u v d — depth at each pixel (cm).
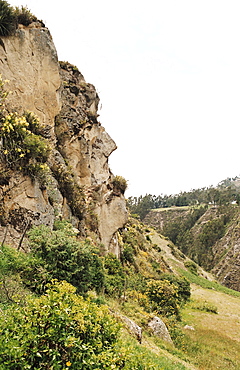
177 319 1596
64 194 1412
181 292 2375
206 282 4034
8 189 915
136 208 12556
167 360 764
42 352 320
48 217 1060
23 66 1296
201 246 8256
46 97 1394
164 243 5378
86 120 1852
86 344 348
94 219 1694
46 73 1400
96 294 1000
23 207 942
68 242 750
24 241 892
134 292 1403
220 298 3022
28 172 998
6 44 1248
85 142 1756
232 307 2561
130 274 1917
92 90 2089
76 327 355
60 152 1582
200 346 1198
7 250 732
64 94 1734
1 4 1228
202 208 10338
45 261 699
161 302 1536
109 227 1912
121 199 2055
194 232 9250
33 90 1330
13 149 950
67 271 709
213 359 1053
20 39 1297
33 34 1368
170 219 11106
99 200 1842
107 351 357
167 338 1071
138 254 2880
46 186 1123
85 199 1653
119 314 882
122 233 2820
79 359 332
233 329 1691
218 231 8262
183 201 12731
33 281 648
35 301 368
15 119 966
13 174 947
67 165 1545
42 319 340
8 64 1242
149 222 11481
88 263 767
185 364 852
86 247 796
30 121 1154
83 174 1720
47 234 762
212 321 1856
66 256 724
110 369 327
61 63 1930
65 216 1352
